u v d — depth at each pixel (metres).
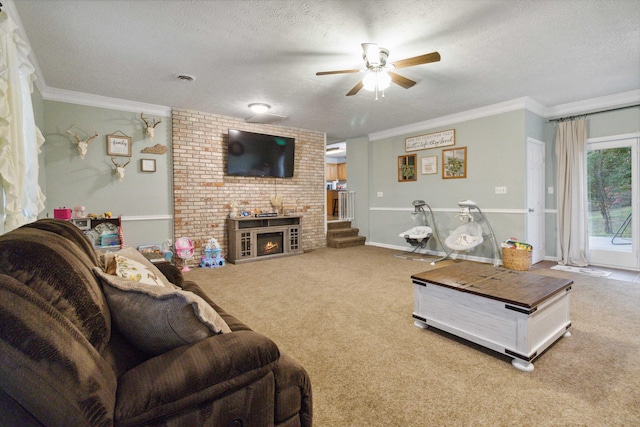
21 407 0.67
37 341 0.67
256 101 4.49
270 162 5.78
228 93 4.14
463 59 3.18
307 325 2.62
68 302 0.81
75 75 3.51
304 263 5.09
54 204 4.02
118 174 4.42
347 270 4.57
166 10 2.32
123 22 2.47
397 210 6.40
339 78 3.63
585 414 1.54
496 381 1.82
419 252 5.97
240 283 3.91
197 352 0.95
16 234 0.92
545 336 2.09
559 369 1.93
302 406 1.16
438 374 1.90
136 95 4.21
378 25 2.55
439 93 4.22
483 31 2.65
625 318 2.67
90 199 4.26
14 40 1.99
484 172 5.00
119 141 4.44
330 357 2.11
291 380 1.12
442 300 2.38
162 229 4.82
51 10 2.30
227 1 2.23
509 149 4.69
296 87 3.92
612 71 3.51
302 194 6.40
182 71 3.42
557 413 1.55
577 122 4.65
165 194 4.84
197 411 0.88
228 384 0.94
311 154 6.51
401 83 3.12
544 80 3.78
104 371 0.79
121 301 1.04
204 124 5.12
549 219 5.12
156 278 1.57
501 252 4.79
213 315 1.11
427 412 1.57
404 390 1.75
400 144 6.26
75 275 0.88
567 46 2.92
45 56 3.04
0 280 0.69
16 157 1.86
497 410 1.58
